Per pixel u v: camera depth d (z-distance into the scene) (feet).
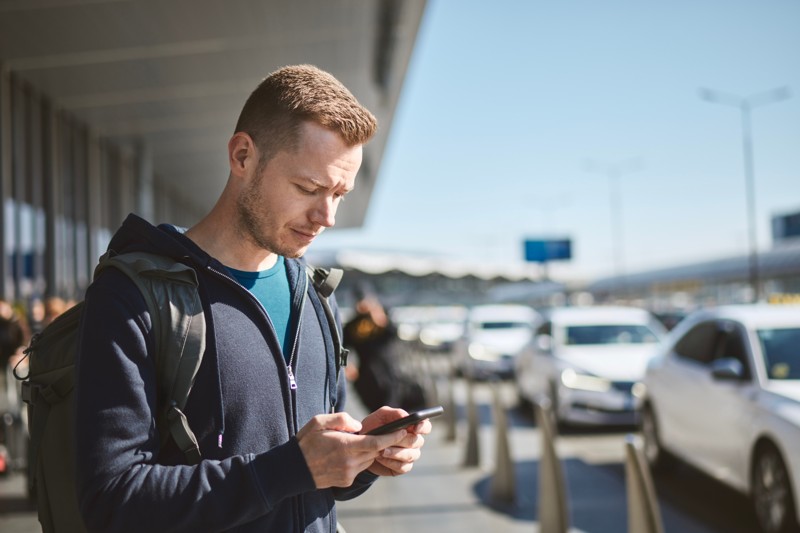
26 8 35.68
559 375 36.06
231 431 4.75
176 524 4.14
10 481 22.66
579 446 31.94
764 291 159.74
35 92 49.37
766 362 20.61
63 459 4.61
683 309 129.29
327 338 5.64
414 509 21.27
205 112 56.49
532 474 26.18
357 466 4.38
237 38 42.04
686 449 23.47
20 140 46.70
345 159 4.89
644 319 41.83
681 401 23.79
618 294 219.82
